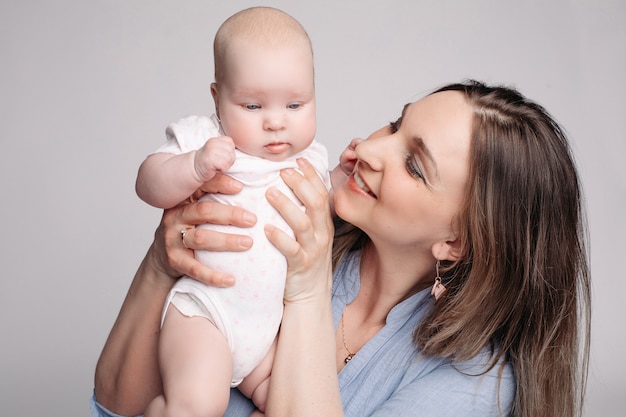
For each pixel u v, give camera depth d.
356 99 3.79
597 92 3.76
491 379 2.02
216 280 1.79
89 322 3.96
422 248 2.04
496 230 1.97
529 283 2.03
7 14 3.85
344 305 2.22
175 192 1.75
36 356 3.92
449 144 1.92
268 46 1.72
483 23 3.73
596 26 3.72
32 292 3.99
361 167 2.01
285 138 1.79
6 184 3.95
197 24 3.84
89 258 3.97
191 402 1.73
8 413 3.69
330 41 3.79
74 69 3.88
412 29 3.77
